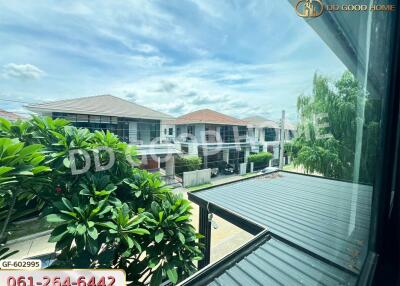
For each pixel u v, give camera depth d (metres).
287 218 2.84
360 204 2.20
